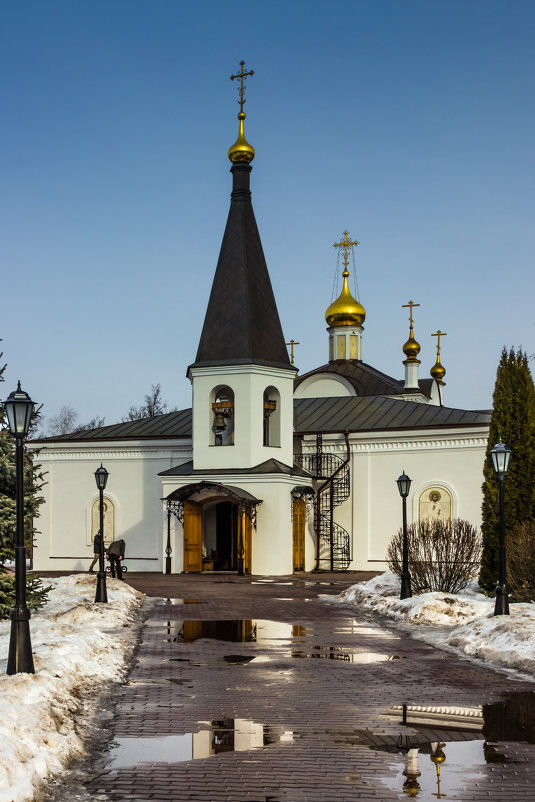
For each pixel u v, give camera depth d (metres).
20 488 10.21
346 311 46.78
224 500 34.06
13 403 10.38
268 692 10.52
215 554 35.19
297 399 41.34
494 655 12.91
